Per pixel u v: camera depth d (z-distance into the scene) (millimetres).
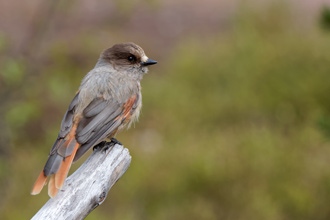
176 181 12273
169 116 15539
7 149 14547
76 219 6105
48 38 15664
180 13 24422
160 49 21297
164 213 12211
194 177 12227
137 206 12508
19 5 24047
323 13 9820
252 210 11938
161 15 23906
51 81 14000
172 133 14773
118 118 8258
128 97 8492
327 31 10188
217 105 15766
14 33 21125
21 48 18172
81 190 6293
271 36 17516
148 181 12391
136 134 15234
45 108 17141
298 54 16500
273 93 15945
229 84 16516
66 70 15547
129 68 9258
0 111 14344
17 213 11758
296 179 12250
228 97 16078
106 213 12281
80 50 18641
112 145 7273
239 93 15922
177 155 12703
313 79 15883
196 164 12227
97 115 8008
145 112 16125
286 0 18516
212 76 16766
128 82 8656
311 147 13102
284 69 16297
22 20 22547
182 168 12391
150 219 12305
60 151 7055
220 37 19141
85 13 22406
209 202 12141
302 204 12047
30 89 14648
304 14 20688
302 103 15719
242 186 12180
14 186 12898
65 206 6105
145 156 12875
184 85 16688
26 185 12867
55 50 15180
